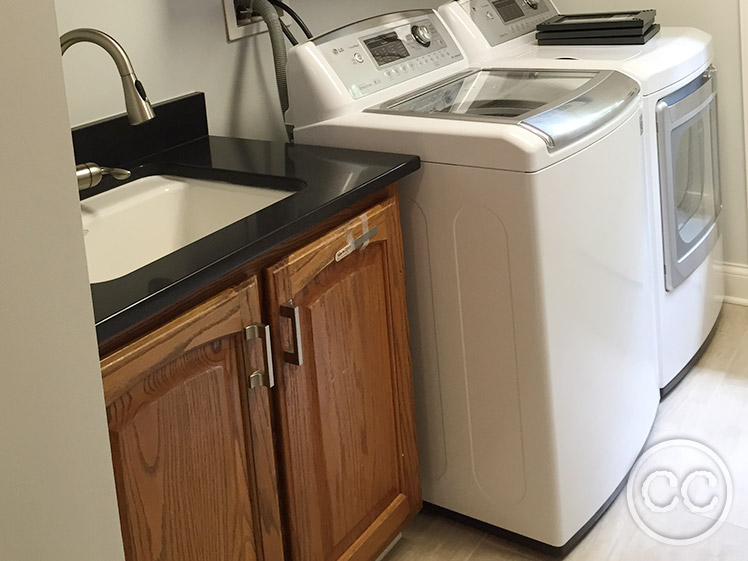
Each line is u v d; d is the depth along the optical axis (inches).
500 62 92.8
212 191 71.5
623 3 115.3
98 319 45.6
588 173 72.4
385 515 74.3
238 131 88.9
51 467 34.0
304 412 63.2
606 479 81.4
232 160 74.2
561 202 69.6
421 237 74.3
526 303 70.1
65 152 32.8
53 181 32.6
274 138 93.4
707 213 105.2
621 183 78.2
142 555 51.9
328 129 77.2
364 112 77.8
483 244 70.9
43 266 32.7
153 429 51.6
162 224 72.0
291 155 74.5
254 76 89.7
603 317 77.9
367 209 67.9
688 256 97.1
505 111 72.7
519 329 71.4
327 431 66.0
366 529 72.7
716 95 103.8
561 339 72.2
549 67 88.2
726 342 111.0
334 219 64.6
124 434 49.7
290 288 59.8
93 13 72.8
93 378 35.1
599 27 96.1
